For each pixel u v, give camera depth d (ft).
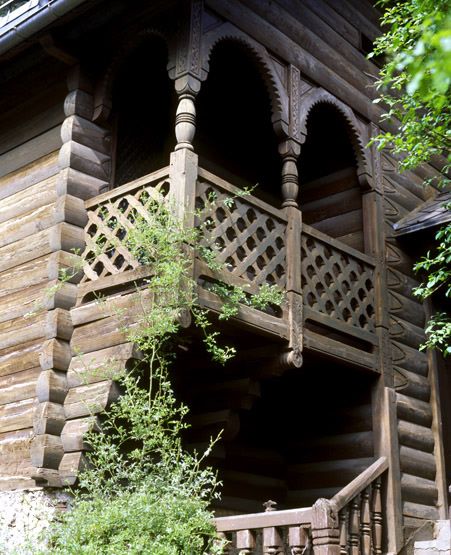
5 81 26.12
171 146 26.94
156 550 16.19
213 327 20.75
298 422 27.68
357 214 28.48
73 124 22.72
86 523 17.17
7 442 21.20
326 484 26.43
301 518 17.16
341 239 28.66
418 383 27.50
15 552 18.53
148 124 26.13
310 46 25.98
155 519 17.04
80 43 23.39
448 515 26.71
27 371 21.49
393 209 29.09
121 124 24.99
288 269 22.45
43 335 21.36
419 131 20.85
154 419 18.67
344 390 26.71
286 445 27.84
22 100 25.45
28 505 19.93
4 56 23.95
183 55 21.04
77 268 21.63
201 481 18.71
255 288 21.17
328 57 26.78
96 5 21.98
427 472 26.66
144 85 26.12
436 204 30.45
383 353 26.22
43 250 22.50
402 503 24.97
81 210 22.25
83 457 19.48
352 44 28.40
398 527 24.38
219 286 20.01
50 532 18.58
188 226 19.30
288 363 21.74
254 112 30.37
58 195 22.27
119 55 23.17
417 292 21.40
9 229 23.98
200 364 23.17
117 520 17.04
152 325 18.76
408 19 19.90
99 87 23.43
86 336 20.61
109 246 21.57
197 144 29.78
